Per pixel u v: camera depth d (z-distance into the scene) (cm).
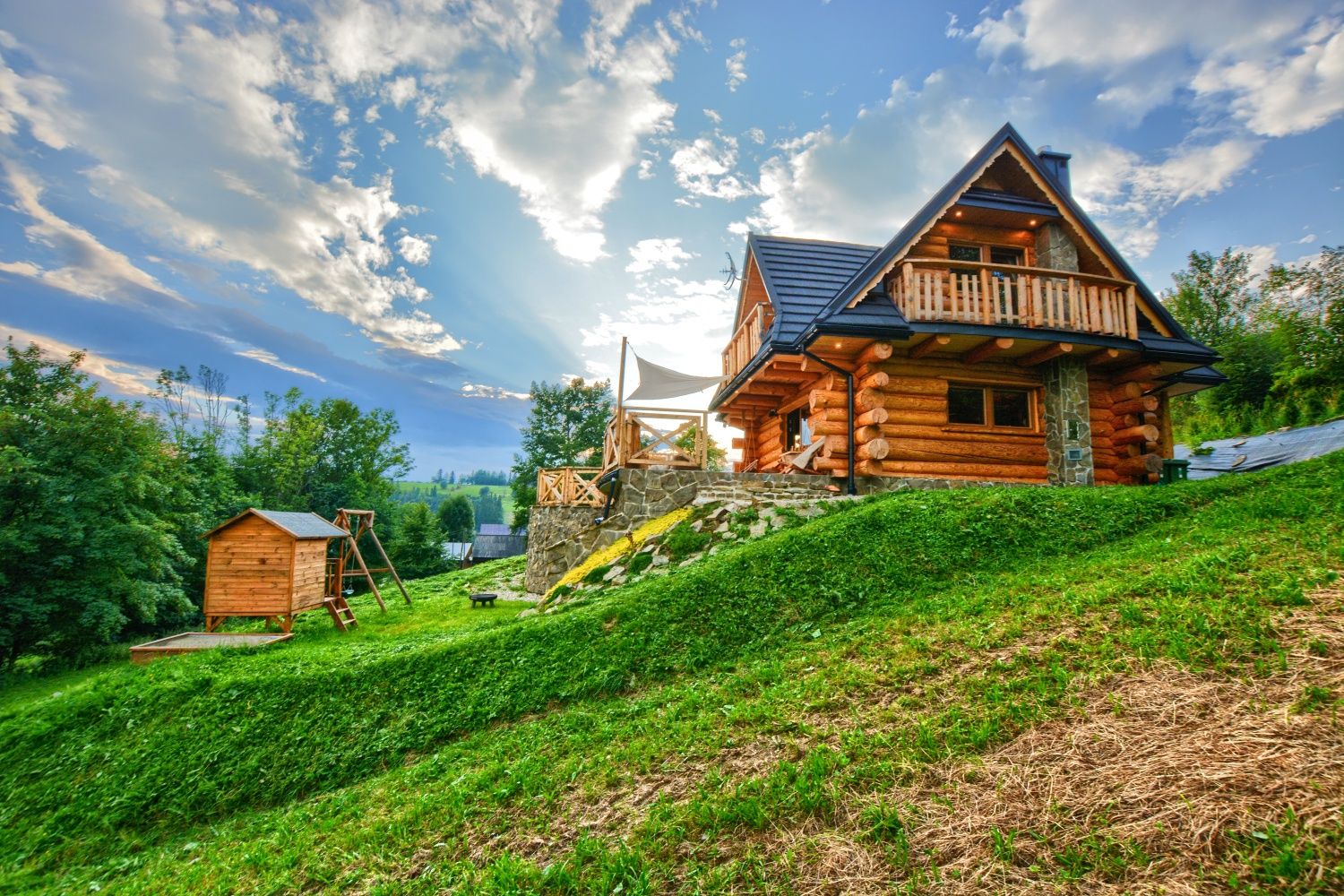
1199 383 1349
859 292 1103
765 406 1647
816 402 1184
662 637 670
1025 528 747
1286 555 471
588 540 1459
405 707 689
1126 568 547
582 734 527
